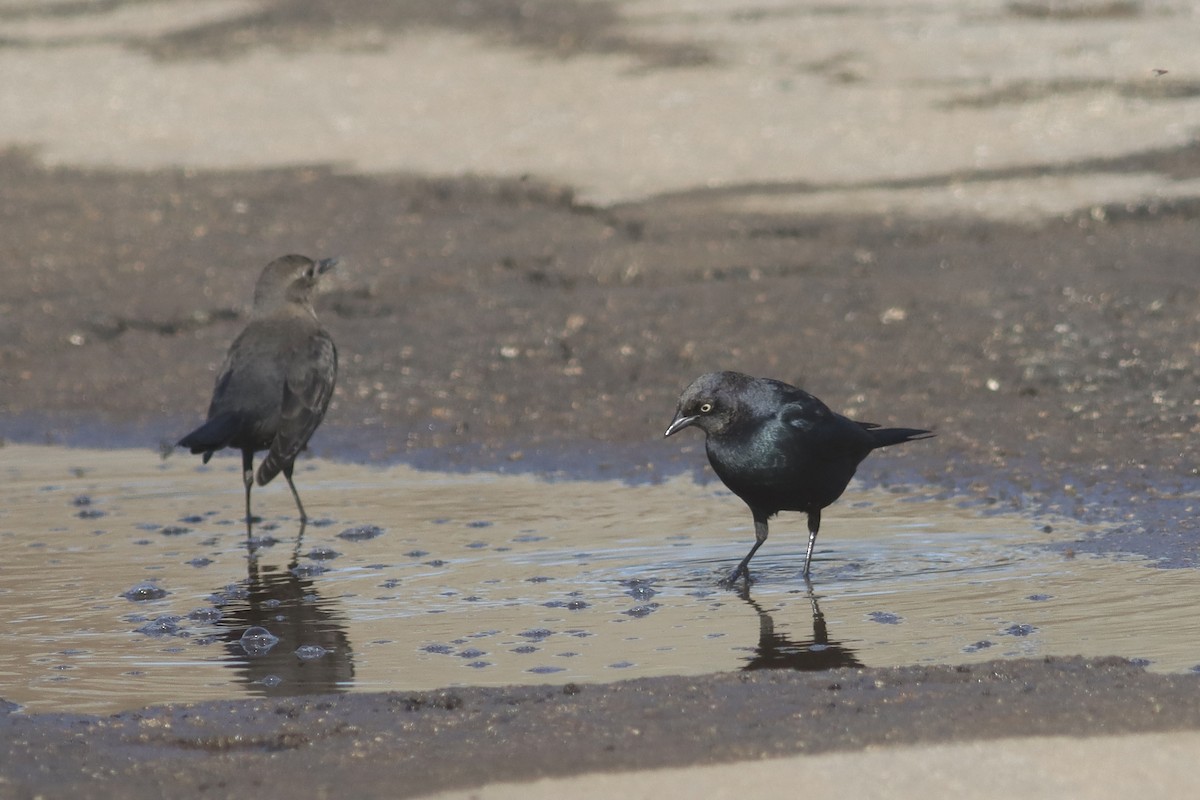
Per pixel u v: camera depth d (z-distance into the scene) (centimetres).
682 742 664
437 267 1870
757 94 2477
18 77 2858
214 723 722
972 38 2691
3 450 1461
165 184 2256
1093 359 1502
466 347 1650
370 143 2384
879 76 2525
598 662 835
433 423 1474
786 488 1007
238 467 1380
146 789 636
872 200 1997
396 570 1043
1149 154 2097
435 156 2298
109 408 1580
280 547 1112
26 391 1633
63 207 2169
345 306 1783
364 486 1301
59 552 1109
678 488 1262
